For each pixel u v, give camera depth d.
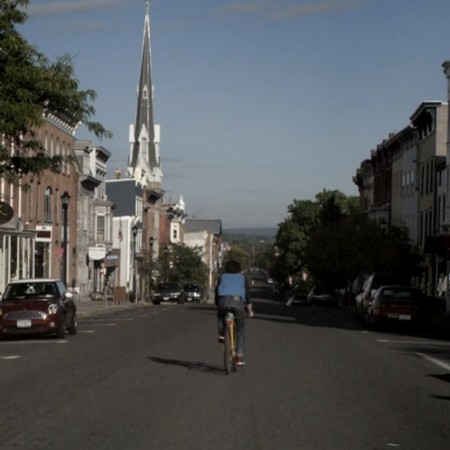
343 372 17.91
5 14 22.59
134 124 128.75
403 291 33.22
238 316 17.08
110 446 10.20
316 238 70.75
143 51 129.25
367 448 10.33
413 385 16.19
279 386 15.48
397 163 76.94
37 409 12.81
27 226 51.94
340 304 73.31
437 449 10.38
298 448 10.23
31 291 26.59
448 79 54.75
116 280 80.19
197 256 101.81
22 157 24.91
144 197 103.81
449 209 54.12
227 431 11.21
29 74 22.73
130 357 20.20
